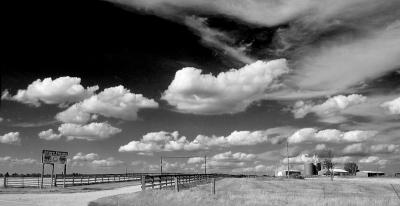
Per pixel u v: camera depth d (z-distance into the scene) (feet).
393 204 76.02
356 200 82.69
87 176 182.29
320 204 73.51
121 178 236.43
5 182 147.13
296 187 198.29
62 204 73.67
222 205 69.77
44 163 149.69
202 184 181.27
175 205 70.23
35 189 132.98
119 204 71.20
